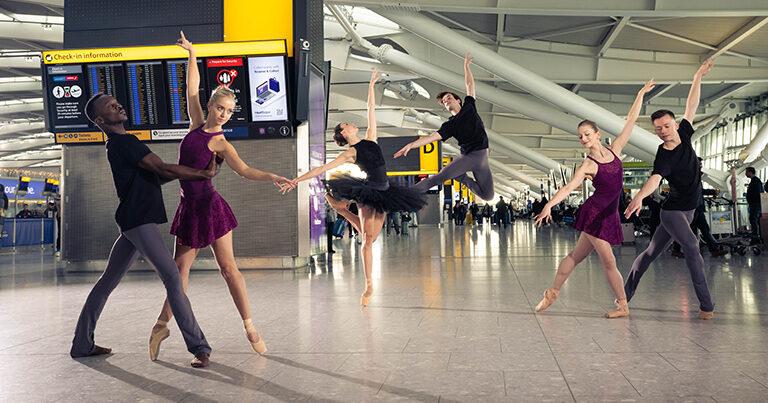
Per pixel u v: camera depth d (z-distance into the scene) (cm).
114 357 497
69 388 408
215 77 1252
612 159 643
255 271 1252
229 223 499
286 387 399
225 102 494
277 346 525
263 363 466
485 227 4406
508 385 392
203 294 885
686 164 613
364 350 502
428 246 1984
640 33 2530
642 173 2422
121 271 506
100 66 1279
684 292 798
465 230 3725
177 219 501
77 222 1346
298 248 1292
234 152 498
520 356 471
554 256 1450
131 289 966
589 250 662
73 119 1303
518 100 3238
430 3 1748
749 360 443
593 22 2411
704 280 611
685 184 616
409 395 375
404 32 2878
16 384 420
